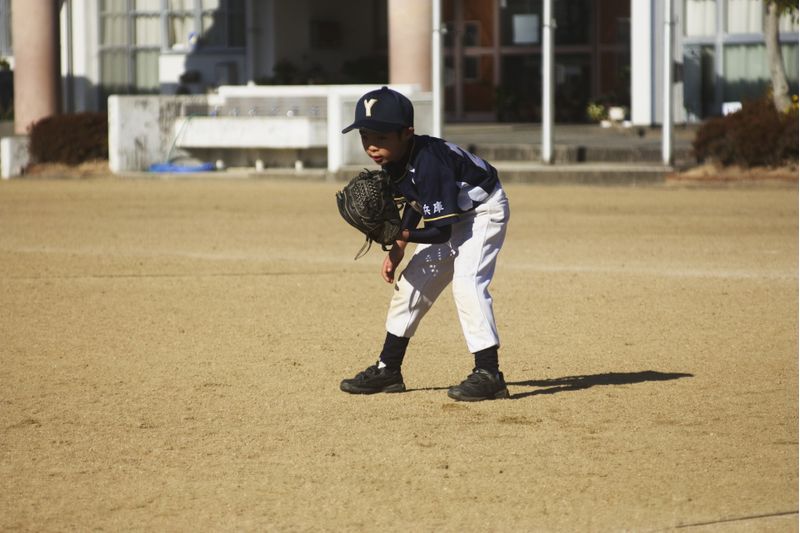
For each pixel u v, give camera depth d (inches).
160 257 1464.1
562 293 1185.4
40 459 623.5
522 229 1733.5
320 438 658.8
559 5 3973.9
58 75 3171.8
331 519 528.4
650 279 1274.6
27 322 1032.2
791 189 2299.5
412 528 516.1
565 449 633.0
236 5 4065.0
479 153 2817.4
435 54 2603.3
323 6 4138.8
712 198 2164.1
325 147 2783.0
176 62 4143.7
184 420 700.7
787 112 2460.6
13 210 2058.3
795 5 2551.7
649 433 663.8
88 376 820.6
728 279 1270.9
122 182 2662.4
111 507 548.1
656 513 532.4
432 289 750.5
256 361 870.4
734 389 773.3
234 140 2795.3
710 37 3496.6
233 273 1331.2
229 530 516.4
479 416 703.7
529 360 874.8
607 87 3922.2
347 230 1739.7
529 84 4074.8
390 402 741.9
